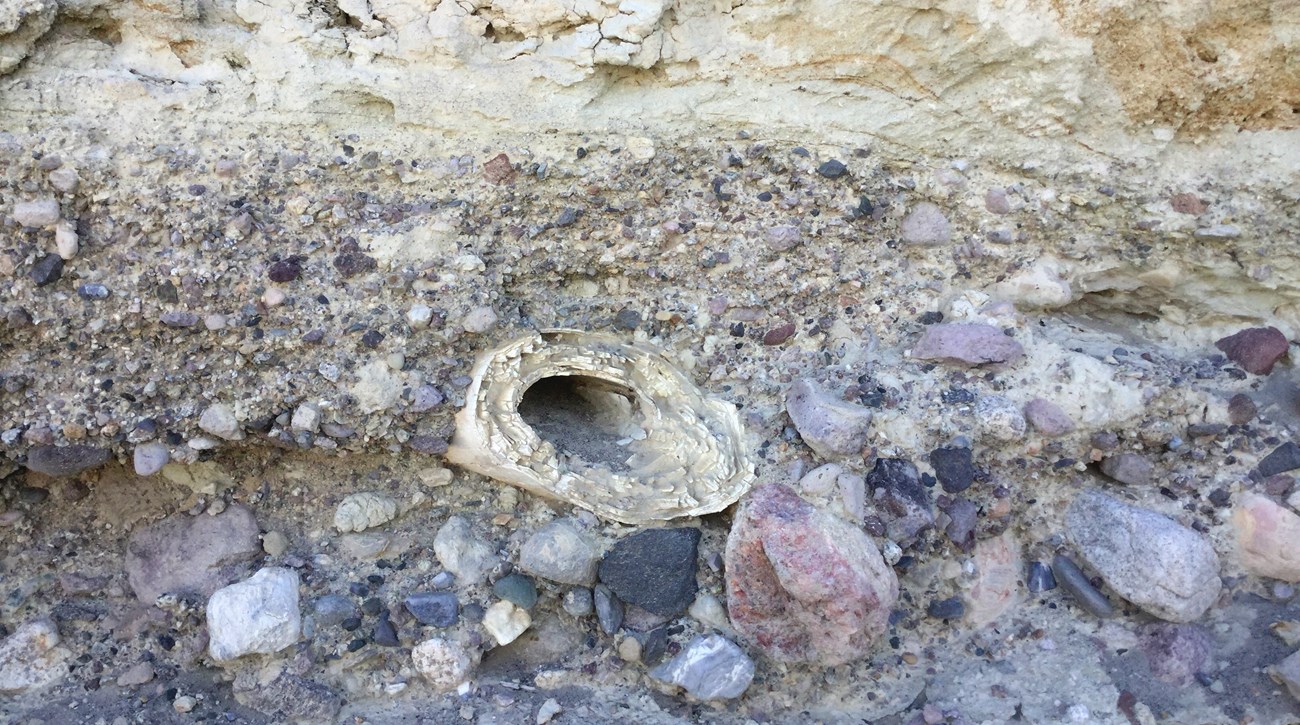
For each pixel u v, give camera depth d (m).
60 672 0.49
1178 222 0.53
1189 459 0.53
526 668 0.51
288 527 0.52
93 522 0.51
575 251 0.54
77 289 0.46
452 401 0.51
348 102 0.49
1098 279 0.57
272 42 0.49
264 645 0.48
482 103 0.50
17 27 0.44
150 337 0.47
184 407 0.48
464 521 0.52
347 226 0.49
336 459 0.52
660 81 0.52
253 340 0.48
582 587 0.51
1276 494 0.52
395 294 0.50
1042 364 0.54
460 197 0.51
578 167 0.52
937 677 0.51
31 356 0.46
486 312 0.50
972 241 0.56
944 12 0.49
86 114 0.46
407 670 0.50
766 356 0.56
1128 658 0.51
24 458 0.48
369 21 0.49
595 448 0.55
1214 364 0.55
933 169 0.54
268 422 0.49
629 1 0.49
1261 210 0.52
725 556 0.50
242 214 0.47
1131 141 0.53
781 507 0.50
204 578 0.50
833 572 0.47
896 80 0.52
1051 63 0.50
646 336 0.56
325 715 0.48
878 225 0.55
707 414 0.55
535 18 0.50
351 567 0.51
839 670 0.51
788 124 0.53
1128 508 0.52
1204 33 0.48
